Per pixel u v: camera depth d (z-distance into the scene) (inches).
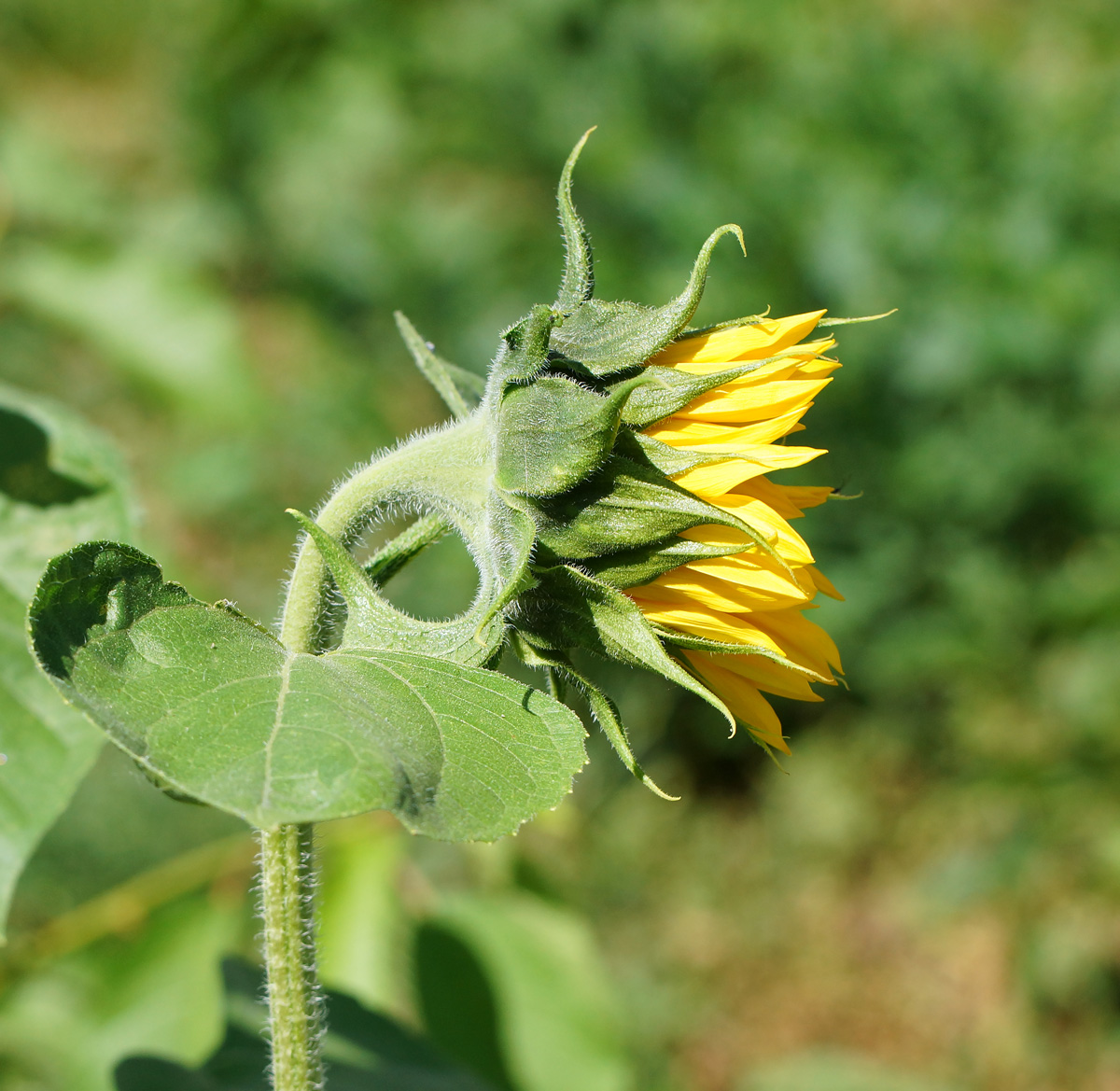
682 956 229.0
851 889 238.5
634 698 240.8
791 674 62.4
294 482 279.0
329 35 356.2
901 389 242.1
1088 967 213.3
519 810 47.6
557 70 313.1
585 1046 103.0
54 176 151.4
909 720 246.5
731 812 247.1
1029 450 231.8
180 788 43.6
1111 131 261.4
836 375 240.7
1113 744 217.9
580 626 61.1
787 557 59.7
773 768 247.9
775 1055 218.5
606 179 278.7
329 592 64.4
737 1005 224.8
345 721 47.4
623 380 61.9
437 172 327.3
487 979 104.0
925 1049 217.0
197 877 102.9
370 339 295.1
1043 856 220.8
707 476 59.8
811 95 279.0
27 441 77.8
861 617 235.9
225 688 48.4
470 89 325.1
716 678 63.1
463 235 296.4
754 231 254.7
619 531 60.1
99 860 207.8
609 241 268.8
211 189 330.0
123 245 155.3
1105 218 250.8
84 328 145.2
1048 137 259.6
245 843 104.7
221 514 276.2
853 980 226.5
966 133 261.7
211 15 376.2
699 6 312.2
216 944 101.7
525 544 57.9
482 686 52.9
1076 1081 209.8
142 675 48.0
